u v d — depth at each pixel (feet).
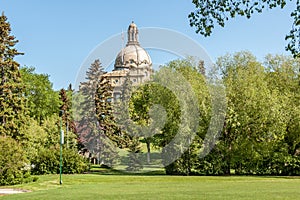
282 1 22.43
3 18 99.40
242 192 46.47
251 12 23.08
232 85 88.38
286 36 23.98
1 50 98.37
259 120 85.05
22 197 44.19
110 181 66.64
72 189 52.70
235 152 88.33
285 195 42.98
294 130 87.86
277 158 87.66
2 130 91.40
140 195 43.93
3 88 95.81
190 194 44.47
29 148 92.38
